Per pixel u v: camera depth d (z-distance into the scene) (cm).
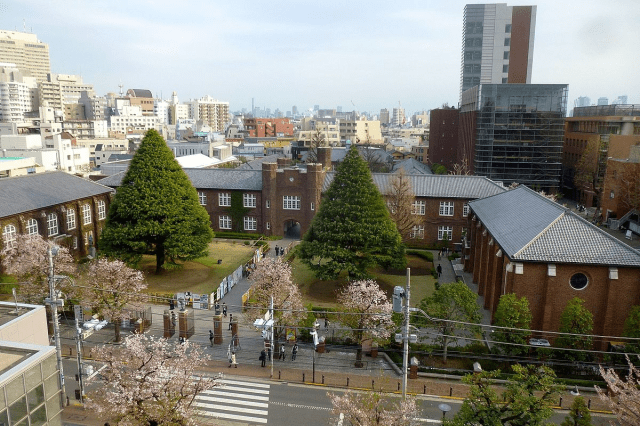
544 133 10350
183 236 5491
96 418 3130
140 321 4375
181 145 15325
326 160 9488
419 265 6456
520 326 3662
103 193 6994
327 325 4484
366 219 5203
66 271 4600
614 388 2641
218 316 4212
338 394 3500
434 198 7275
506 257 4278
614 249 3847
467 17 14750
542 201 4753
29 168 8888
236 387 3575
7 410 1922
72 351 4016
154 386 2477
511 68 14812
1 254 4866
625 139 9025
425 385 3594
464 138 12456
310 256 5366
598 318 3866
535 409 2389
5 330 2486
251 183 7894
